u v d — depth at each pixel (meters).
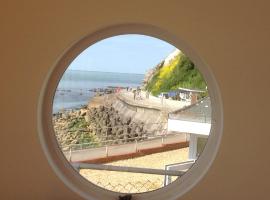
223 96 1.77
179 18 1.77
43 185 1.87
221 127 1.83
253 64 1.75
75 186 1.96
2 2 1.81
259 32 1.74
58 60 1.88
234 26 1.75
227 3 1.75
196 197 1.82
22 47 1.82
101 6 1.79
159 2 1.77
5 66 1.83
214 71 1.77
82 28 1.80
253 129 1.77
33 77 1.83
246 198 1.78
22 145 1.85
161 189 2.01
